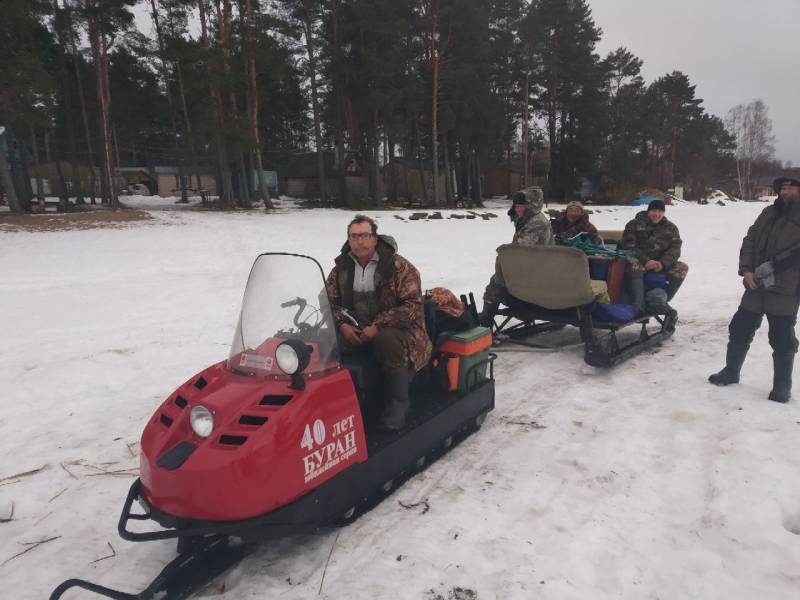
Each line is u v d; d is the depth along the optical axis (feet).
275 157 165.17
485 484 11.86
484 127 117.19
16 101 80.38
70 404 16.74
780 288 14.87
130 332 24.22
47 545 10.20
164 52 96.58
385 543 9.92
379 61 96.78
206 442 8.25
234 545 9.81
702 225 76.89
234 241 54.65
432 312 13.21
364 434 10.21
